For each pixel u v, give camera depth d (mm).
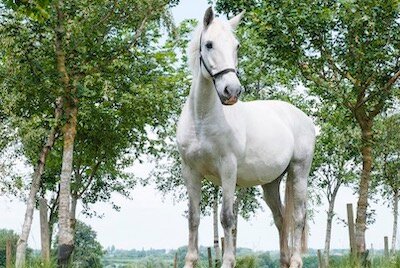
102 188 26172
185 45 20016
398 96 14148
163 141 20922
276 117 7711
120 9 16719
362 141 14227
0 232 27062
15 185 17734
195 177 6668
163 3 16328
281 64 13898
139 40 17906
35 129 16438
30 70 16281
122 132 20578
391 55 13172
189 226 6621
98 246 29203
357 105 13812
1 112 17766
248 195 25297
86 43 16625
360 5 12508
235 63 6105
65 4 15734
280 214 8039
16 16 15500
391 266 10594
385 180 26156
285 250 7836
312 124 8398
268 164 7223
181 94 20656
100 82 17453
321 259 10914
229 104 5938
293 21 12625
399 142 20984
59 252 12406
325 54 13312
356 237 13984
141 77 19078
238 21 6840
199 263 10195
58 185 24203
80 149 21531
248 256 11805
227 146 6441
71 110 15719
